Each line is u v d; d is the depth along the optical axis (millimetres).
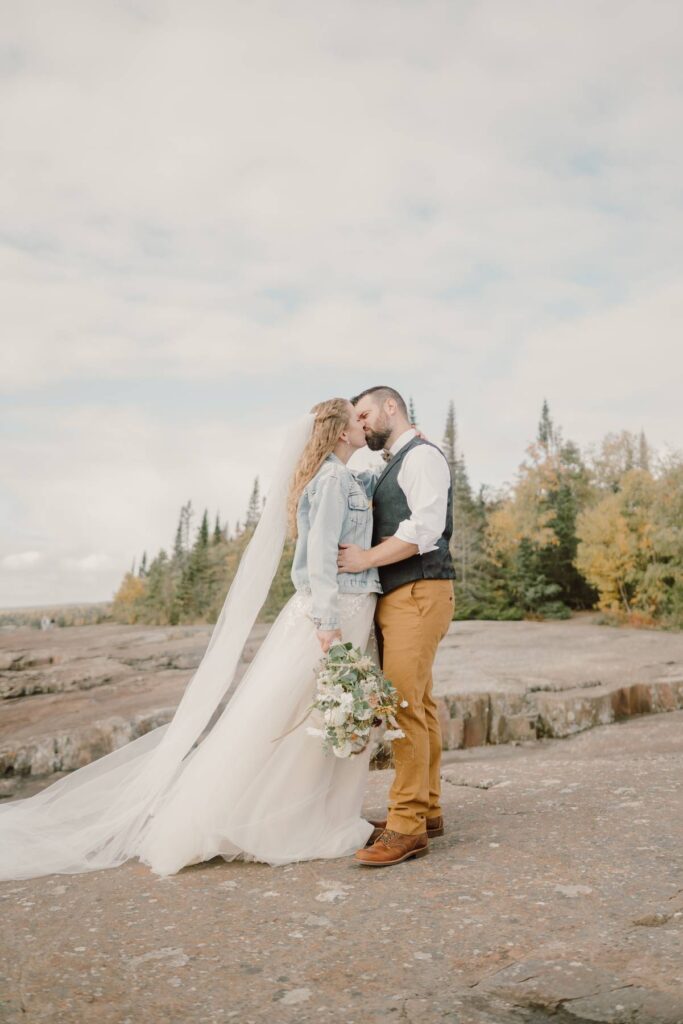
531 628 16469
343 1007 1886
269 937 2340
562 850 3012
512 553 27047
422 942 2242
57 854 3303
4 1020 1883
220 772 3135
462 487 30547
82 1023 1854
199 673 3510
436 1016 1816
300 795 3201
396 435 3467
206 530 43125
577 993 1889
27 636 19875
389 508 3344
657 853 2910
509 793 4117
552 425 44844
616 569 21828
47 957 2271
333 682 2945
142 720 6660
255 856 3107
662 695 7965
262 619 21922
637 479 22344
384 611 3264
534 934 2252
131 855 3336
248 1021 1834
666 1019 1746
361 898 2633
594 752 6059
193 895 2762
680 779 4156
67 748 6289
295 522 3428
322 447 3340
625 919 2320
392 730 2938
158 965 2178
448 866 2910
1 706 8102
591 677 8422
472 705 7016
